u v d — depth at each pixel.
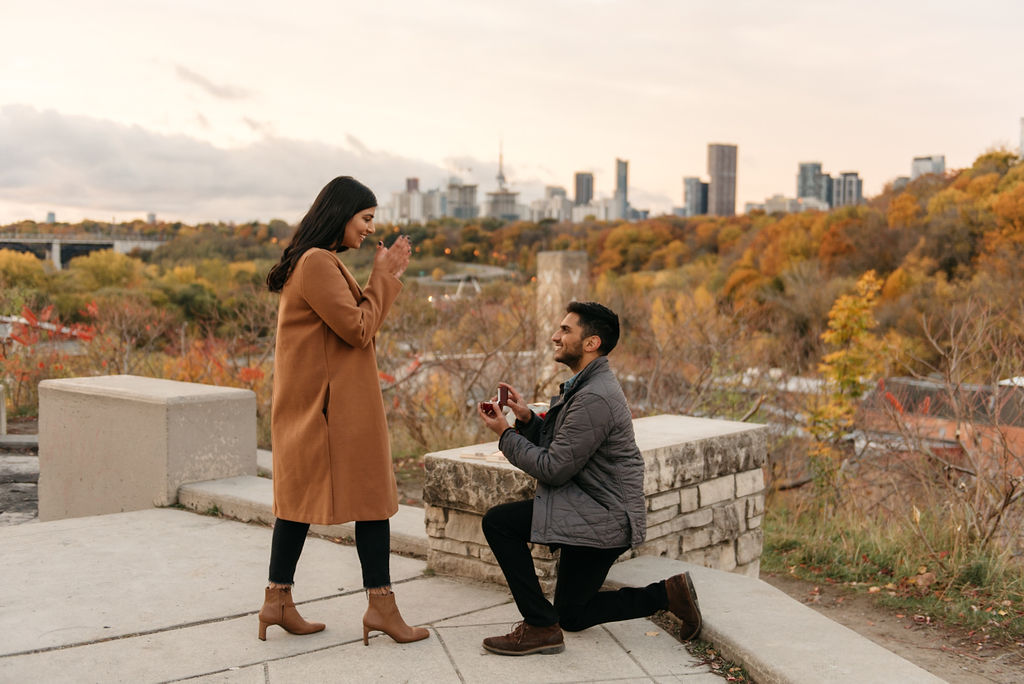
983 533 5.69
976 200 37.03
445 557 4.51
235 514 5.71
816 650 3.30
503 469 4.14
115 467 6.41
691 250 54.12
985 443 6.70
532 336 10.70
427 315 11.17
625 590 3.61
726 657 3.44
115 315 12.76
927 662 4.18
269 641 3.59
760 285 38.19
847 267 41.06
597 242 56.31
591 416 3.24
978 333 7.21
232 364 11.21
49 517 6.97
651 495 4.50
